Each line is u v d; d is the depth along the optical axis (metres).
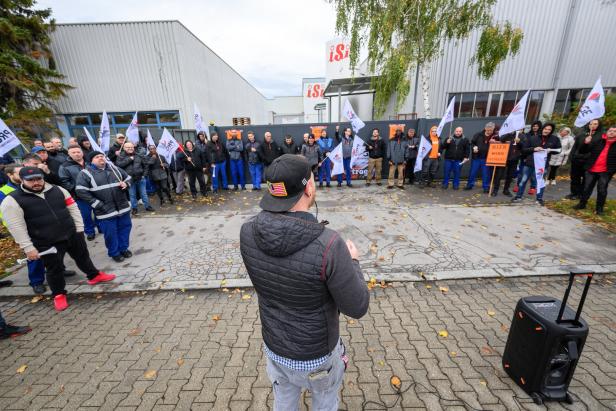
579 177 6.58
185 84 12.94
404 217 5.94
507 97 12.21
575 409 1.97
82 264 3.69
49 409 2.11
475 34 11.35
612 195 7.09
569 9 11.10
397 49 9.52
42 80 11.06
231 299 3.45
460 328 2.83
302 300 1.06
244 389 2.21
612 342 2.57
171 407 2.09
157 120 13.32
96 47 12.24
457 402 2.06
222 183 9.23
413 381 2.25
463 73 11.88
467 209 6.32
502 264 3.96
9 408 2.13
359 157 8.59
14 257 4.85
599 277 3.66
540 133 6.62
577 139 6.71
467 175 9.53
